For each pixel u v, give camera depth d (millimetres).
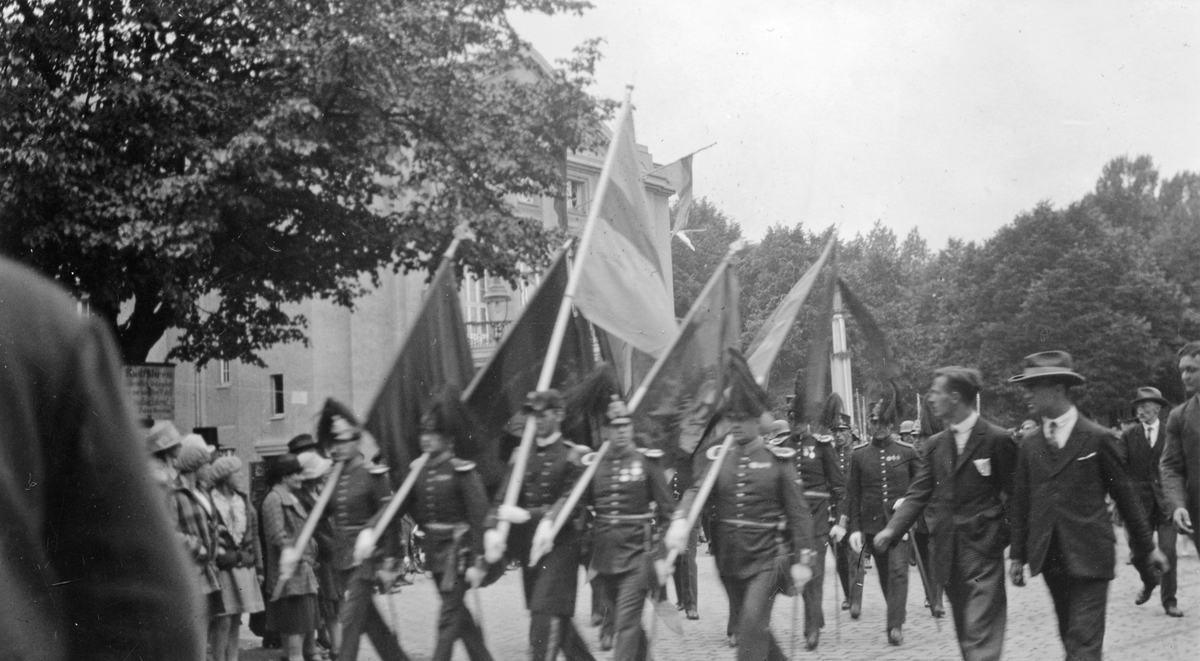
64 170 13398
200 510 8352
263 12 15297
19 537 1112
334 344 29359
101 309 14219
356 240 16625
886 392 10367
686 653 9352
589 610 12383
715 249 23719
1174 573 10234
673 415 8906
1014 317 36688
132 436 1214
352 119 15836
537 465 8172
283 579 7977
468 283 27031
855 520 10516
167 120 14508
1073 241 36781
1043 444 6398
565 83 16531
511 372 9500
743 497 6977
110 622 1163
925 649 9266
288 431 29328
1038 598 11914
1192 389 7875
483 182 16781
